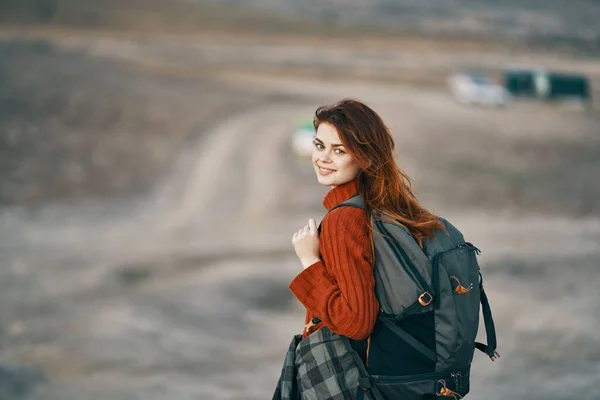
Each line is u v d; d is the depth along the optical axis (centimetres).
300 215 3450
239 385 929
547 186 4178
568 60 12625
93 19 13038
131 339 1365
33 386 928
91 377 1055
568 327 1097
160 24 13388
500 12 16750
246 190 4003
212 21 13925
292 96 7669
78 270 2330
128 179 4425
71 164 4647
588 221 3428
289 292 2031
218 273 2261
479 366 840
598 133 5894
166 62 9419
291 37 13375
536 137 5556
